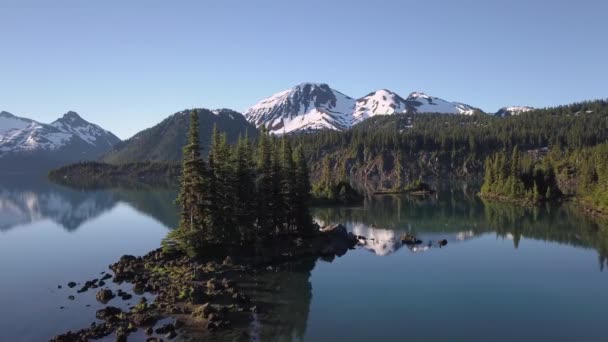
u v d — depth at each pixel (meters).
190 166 68.06
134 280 59.53
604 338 45.78
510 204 151.50
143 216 126.38
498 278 66.19
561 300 56.72
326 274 67.19
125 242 90.00
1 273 66.50
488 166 189.25
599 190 139.00
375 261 75.25
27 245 88.12
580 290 60.59
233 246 72.00
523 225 111.44
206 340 43.16
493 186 177.12
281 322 48.38
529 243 90.44
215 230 70.19
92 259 75.31
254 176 79.44
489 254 80.94
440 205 150.38
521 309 53.66
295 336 45.25
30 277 64.25
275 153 81.50
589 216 124.56
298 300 55.50
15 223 116.81
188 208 70.81
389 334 46.34
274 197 79.56
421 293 59.12
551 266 72.88
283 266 70.38
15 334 44.59
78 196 187.62
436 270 70.19
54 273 66.38
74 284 59.88
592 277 66.56
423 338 45.53
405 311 52.62
